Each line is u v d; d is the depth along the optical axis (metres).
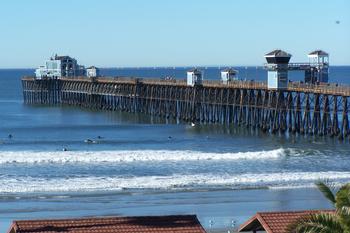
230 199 65.62
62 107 177.62
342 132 103.50
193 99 130.62
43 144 108.12
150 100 147.25
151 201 64.94
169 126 129.00
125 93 155.75
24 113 164.25
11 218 58.38
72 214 59.88
